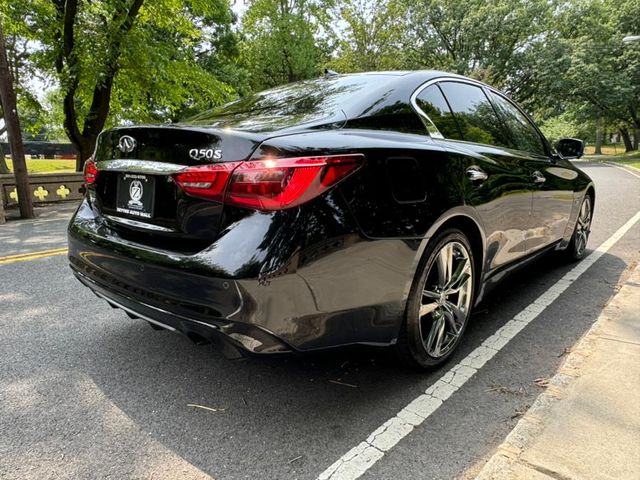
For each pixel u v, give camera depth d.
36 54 13.35
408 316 2.27
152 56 12.55
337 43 29.59
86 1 12.12
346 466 1.79
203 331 1.87
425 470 1.76
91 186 2.55
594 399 2.07
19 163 8.00
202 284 1.81
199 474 1.75
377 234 1.99
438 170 2.34
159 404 2.22
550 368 2.54
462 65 33.28
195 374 2.51
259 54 28.83
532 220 3.34
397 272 2.11
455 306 2.61
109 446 1.91
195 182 1.90
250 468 1.78
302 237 1.77
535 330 3.04
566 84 32.75
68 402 2.23
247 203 1.79
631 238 5.74
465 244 2.60
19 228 7.03
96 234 2.34
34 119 17.30
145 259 2.01
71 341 2.90
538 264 4.60
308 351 1.91
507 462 1.69
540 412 1.99
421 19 34.19
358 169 1.95
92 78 12.12
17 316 3.30
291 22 27.59
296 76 29.86
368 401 2.23
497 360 2.63
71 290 3.88
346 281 1.91
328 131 2.08
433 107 2.72
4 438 1.95
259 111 2.56
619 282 4.01
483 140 3.02
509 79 34.91
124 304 2.20
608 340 2.66
